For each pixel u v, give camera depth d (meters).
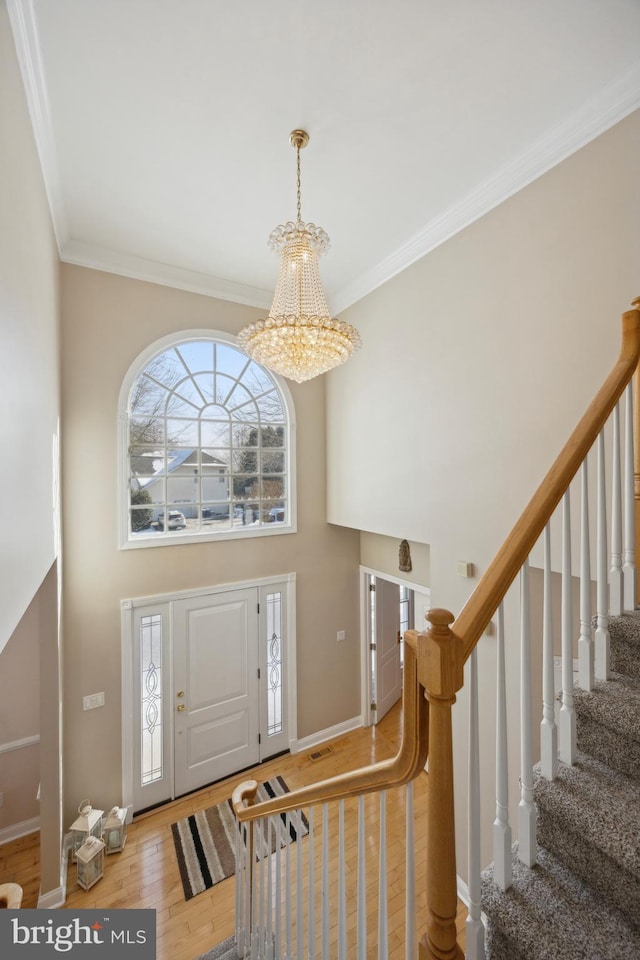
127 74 1.81
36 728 3.44
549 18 1.59
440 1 1.54
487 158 2.32
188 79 1.84
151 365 3.59
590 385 2.04
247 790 2.14
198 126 2.10
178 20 1.59
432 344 2.99
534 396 2.29
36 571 1.88
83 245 3.14
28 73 1.71
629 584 1.50
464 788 2.53
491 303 2.54
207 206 2.73
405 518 3.27
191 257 3.37
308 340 2.00
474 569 2.66
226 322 3.90
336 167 2.39
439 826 0.88
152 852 3.04
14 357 1.51
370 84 1.87
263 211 2.78
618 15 1.58
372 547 4.54
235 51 1.72
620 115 1.90
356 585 4.72
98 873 2.83
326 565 4.48
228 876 2.85
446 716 0.89
